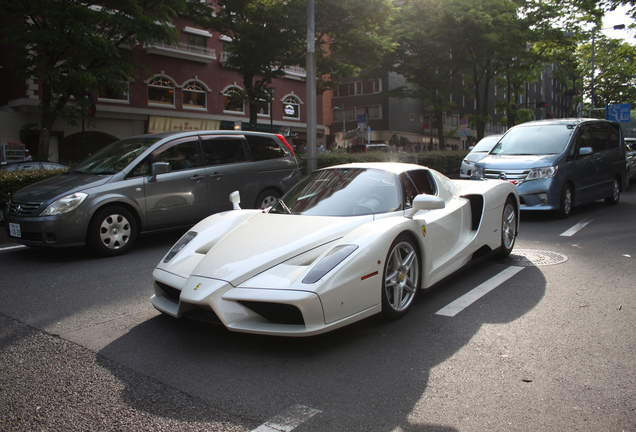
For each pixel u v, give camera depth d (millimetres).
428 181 4574
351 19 18469
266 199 7953
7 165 13234
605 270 4965
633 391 2502
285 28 19609
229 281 3053
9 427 2295
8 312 4074
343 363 2922
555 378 2668
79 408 2459
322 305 2936
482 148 14469
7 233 6207
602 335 3266
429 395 2510
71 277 5207
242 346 3211
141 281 4988
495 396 2484
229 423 2279
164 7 16500
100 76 15508
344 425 2236
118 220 6262
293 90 33656
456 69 26188
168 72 26594
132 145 6984
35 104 21453
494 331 3385
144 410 2420
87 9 14234
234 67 21609
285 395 2541
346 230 3523
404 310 3646
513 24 23359
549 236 6875
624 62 38938
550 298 4094
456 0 22547
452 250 4363
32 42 13906
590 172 9023
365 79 27500
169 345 3264
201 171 7102
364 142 46688
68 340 3402
